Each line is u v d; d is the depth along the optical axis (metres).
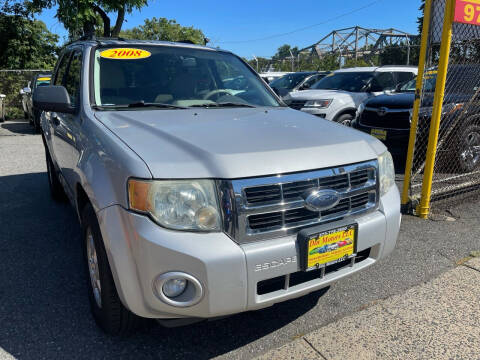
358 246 2.32
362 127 6.90
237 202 1.98
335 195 2.21
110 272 2.22
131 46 3.48
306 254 2.10
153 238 1.89
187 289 1.96
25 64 19.23
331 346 2.41
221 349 2.39
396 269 3.33
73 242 3.87
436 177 5.65
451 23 3.95
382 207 2.50
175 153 2.10
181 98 3.26
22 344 2.40
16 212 4.71
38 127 11.68
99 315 2.47
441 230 4.11
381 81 8.84
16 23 18.69
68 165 3.16
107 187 2.11
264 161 2.07
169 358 2.31
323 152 2.26
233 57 3.96
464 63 4.75
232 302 1.99
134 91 3.17
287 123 2.74
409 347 2.40
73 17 10.65
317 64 33.41
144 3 11.80
